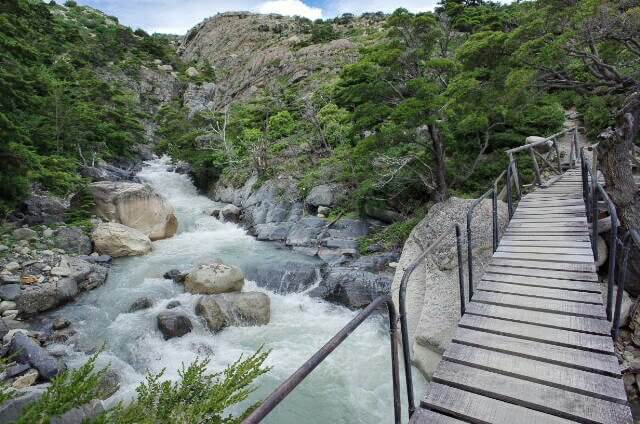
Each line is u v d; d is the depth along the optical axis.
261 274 10.83
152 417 2.38
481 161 12.94
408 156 13.17
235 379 2.71
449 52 16.42
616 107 13.07
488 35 10.52
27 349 6.18
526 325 3.41
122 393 5.91
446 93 10.31
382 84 11.62
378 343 7.38
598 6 6.86
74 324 8.05
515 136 12.80
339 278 9.88
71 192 16.23
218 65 66.94
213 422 2.43
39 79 18.44
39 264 9.75
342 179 16.84
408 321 6.64
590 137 14.00
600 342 3.02
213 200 23.41
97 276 10.12
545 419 2.28
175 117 33.75
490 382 2.65
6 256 9.82
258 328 8.10
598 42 8.27
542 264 4.80
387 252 11.88
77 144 21.53
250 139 25.09
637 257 5.45
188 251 13.27
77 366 6.46
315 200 16.34
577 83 8.49
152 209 14.91
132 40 60.47
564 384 2.54
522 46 7.89
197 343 7.38
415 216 12.91
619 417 2.22
